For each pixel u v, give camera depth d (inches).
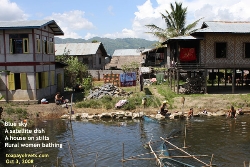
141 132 784.9
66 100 1106.7
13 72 1053.2
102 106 1048.8
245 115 966.4
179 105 1041.5
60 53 1950.1
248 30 1147.3
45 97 1149.1
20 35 1039.0
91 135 759.1
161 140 706.8
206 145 665.0
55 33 1309.1
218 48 1179.3
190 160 571.8
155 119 908.6
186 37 1165.1
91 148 656.4
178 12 1792.6
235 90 1275.8
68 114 970.1
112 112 980.6
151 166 544.4
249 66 1177.4
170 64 1348.4
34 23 1063.0
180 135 749.9
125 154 614.2
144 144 679.7
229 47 1170.6
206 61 1171.3
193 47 1235.9
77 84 1441.9
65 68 1526.8
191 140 703.7
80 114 965.2
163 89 1311.5
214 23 1232.2
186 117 938.7
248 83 1419.8
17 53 1046.4
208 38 1164.5
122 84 1494.8
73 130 806.5
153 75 1723.7
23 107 1008.2
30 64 1044.5
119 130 808.3
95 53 1926.7
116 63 2367.1
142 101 1024.9
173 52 1279.5
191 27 1825.8
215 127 820.6
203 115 967.0
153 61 2009.1
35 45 1045.2
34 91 1057.5
